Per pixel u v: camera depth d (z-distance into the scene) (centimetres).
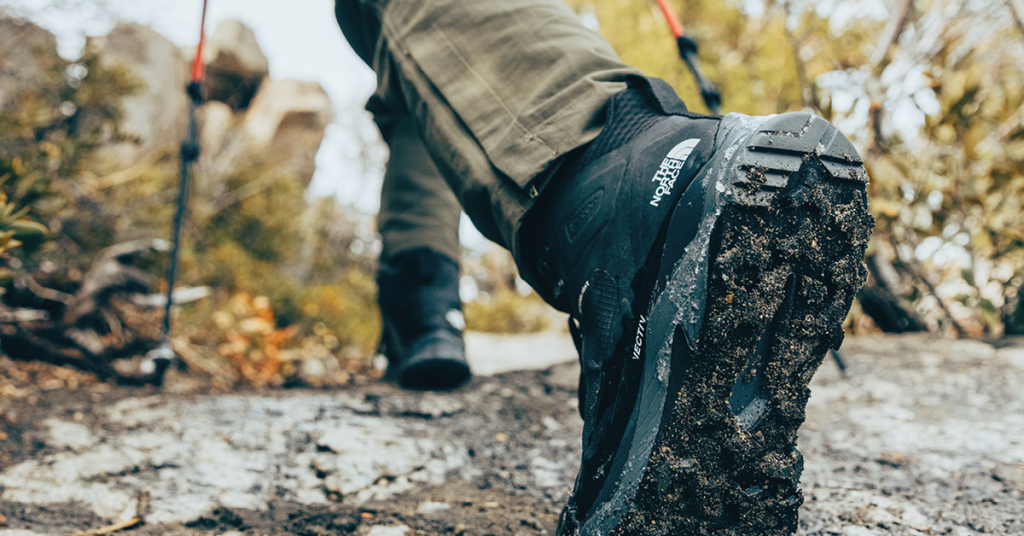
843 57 230
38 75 281
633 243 63
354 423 137
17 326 182
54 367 175
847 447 119
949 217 200
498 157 76
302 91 995
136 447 119
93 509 96
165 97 593
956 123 196
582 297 69
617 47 389
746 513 61
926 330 218
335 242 964
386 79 94
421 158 162
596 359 68
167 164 497
